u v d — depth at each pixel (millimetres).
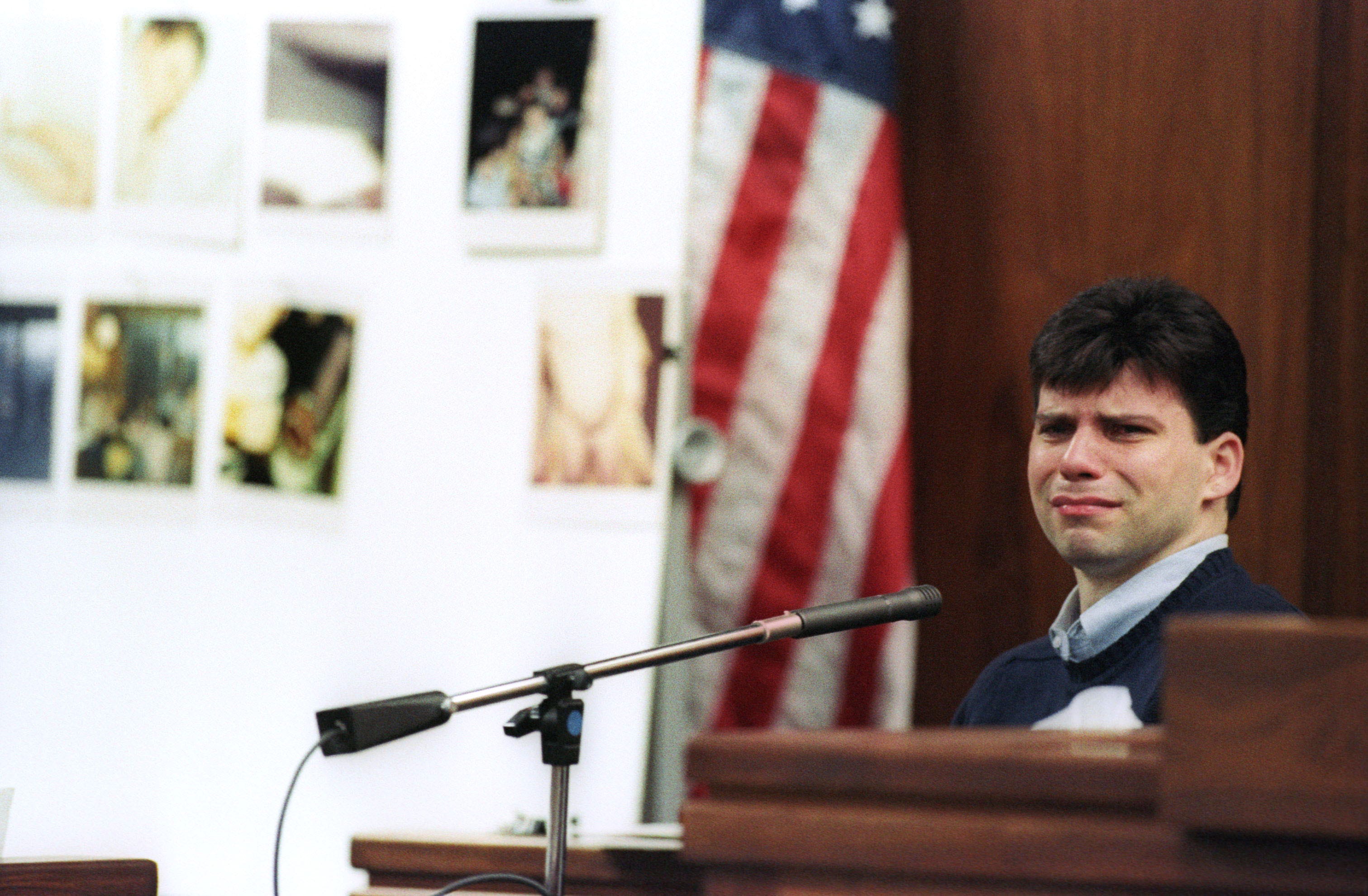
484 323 7559
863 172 7398
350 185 7738
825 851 2688
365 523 7539
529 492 7426
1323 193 7680
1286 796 2367
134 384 7801
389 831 6188
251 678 7520
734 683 7242
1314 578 7617
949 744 2711
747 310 7309
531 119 7605
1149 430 4789
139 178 7879
